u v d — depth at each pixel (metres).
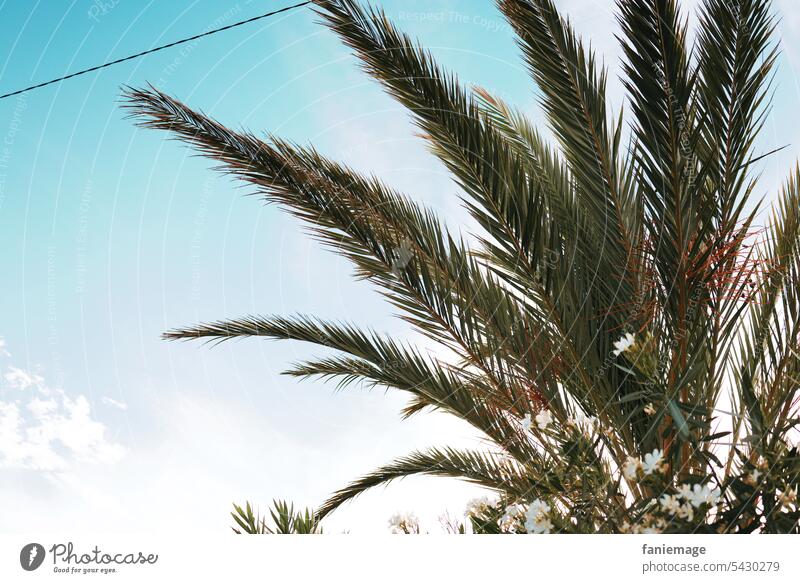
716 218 3.08
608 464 2.43
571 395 3.17
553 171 3.86
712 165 3.10
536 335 3.23
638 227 3.06
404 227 3.46
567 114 3.21
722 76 3.03
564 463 2.40
